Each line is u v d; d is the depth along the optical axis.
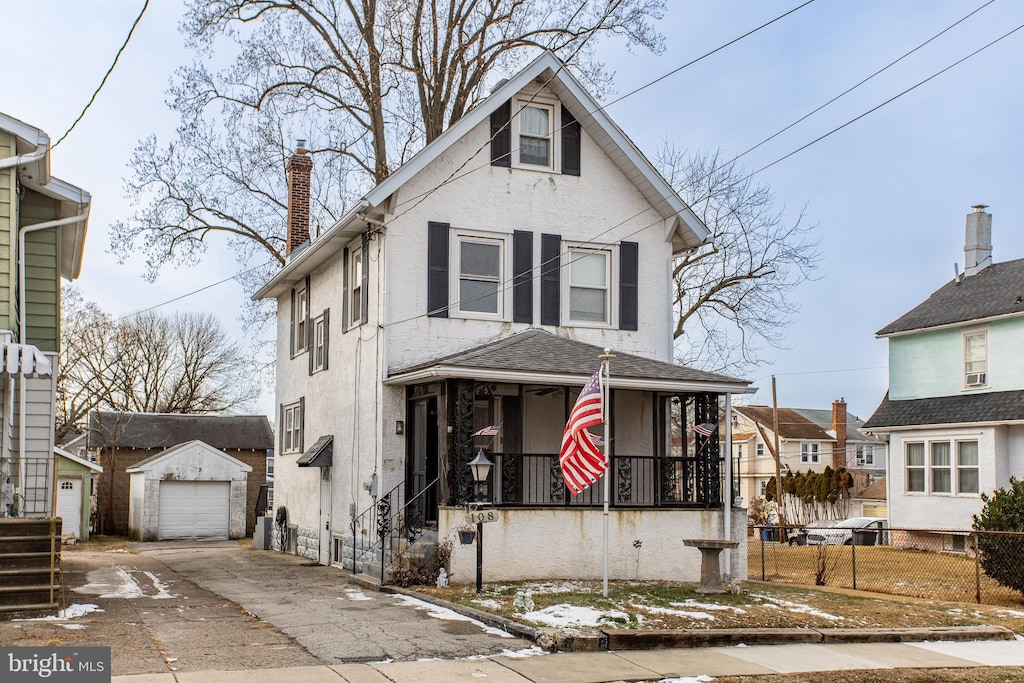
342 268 21.22
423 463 18.12
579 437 14.52
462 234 19.20
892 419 30.33
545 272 19.78
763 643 11.72
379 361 18.41
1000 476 26.77
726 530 17.97
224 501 33.31
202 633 11.22
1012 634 12.95
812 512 47.97
